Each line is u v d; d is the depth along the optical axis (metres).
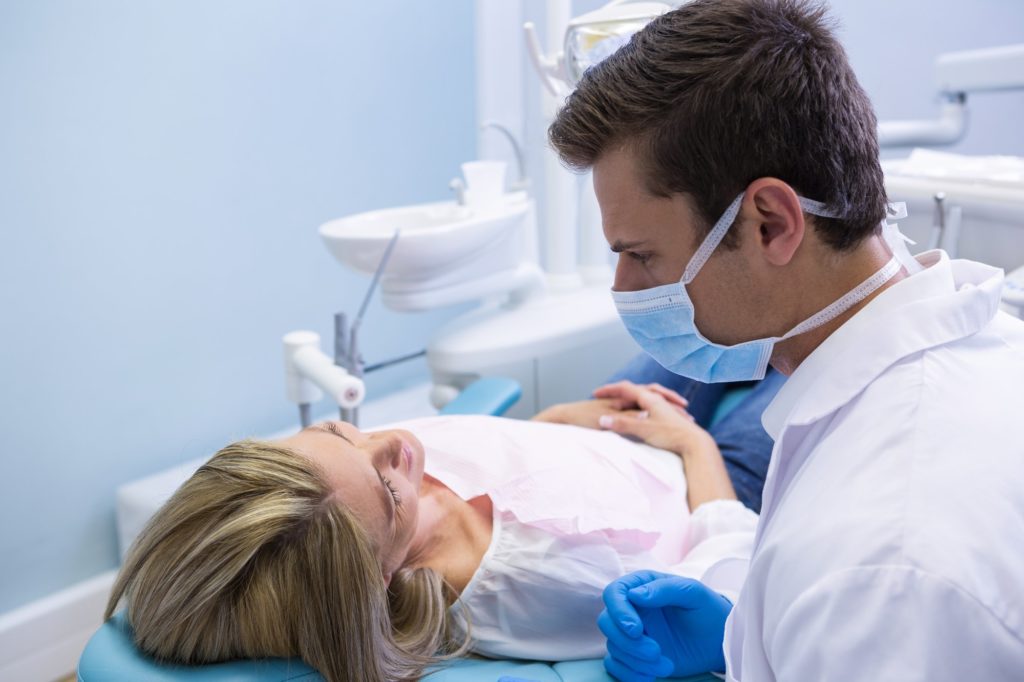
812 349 0.69
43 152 1.82
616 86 0.66
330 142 2.33
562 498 1.08
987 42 2.22
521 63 2.66
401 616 0.99
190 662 0.86
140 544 0.91
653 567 1.08
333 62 2.30
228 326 2.20
